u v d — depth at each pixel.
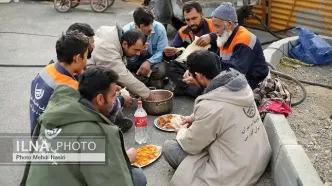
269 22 8.16
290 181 2.95
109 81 2.36
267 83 4.18
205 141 3.09
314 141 3.75
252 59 4.15
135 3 10.58
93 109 2.31
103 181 2.23
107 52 4.05
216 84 3.10
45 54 6.62
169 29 8.19
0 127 4.29
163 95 4.62
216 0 6.88
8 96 5.05
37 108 2.93
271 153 3.39
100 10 9.57
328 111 4.53
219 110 3.01
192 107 4.73
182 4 7.02
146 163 3.57
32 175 2.24
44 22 8.63
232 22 4.11
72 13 9.49
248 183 3.11
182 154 3.29
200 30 4.98
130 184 2.36
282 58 6.13
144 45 4.13
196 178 3.14
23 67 6.04
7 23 8.50
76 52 2.89
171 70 4.87
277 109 3.78
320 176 3.17
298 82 4.94
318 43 6.14
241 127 3.07
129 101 4.09
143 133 3.94
